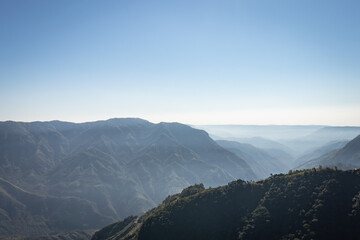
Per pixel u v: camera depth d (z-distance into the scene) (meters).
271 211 115.12
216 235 114.81
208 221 123.44
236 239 108.56
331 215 100.00
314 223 98.31
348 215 97.50
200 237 116.81
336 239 92.00
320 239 93.12
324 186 114.50
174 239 120.62
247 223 114.00
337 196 106.94
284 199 117.50
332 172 122.12
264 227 108.31
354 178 114.31
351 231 92.69
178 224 126.56
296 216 106.44
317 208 104.06
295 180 127.31
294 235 98.44
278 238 101.50
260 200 125.75
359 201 99.88
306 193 115.25
